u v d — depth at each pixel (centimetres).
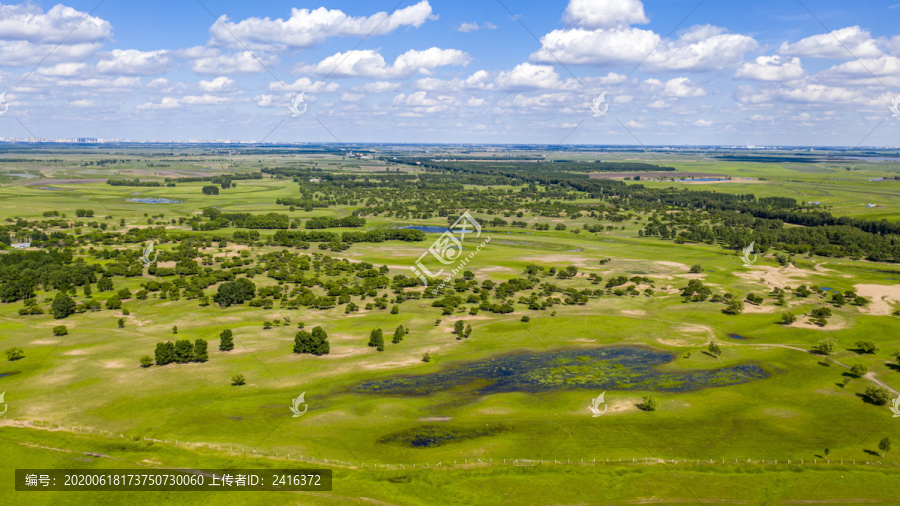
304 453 7894
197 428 8581
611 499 6862
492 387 10675
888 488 7125
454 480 7231
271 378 10738
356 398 9925
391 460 7756
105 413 9075
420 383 10769
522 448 8081
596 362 11988
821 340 12338
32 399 9569
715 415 9269
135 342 12538
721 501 6831
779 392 10338
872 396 9856
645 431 8656
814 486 7156
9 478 7112
